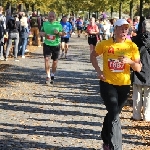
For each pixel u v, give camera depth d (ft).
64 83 48.37
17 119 30.35
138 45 30.35
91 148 23.99
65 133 27.04
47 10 191.21
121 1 133.69
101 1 190.19
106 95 21.81
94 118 31.63
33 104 36.01
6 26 68.64
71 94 41.55
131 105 36.88
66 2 246.06
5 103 36.06
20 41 74.95
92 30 66.28
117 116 21.68
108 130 21.80
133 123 30.53
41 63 67.82
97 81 50.98
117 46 21.85
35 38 103.35
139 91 31.14
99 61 73.51
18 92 41.60
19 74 54.34
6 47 69.05
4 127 27.94
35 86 45.52
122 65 21.79
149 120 31.22
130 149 24.25
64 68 62.49
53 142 24.93
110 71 21.93
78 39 148.77
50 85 46.57
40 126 28.55
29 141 24.93
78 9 246.68
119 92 22.17
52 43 46.44
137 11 185.16
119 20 21.83
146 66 30.37
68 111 33.71
